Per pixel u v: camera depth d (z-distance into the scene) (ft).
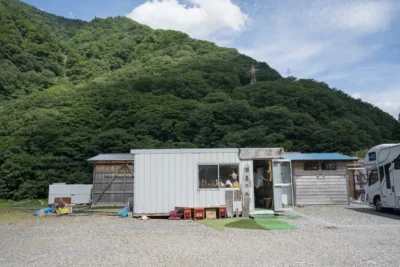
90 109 118.52
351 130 104.53
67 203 51.29
